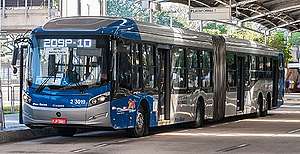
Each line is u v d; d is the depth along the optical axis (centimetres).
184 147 1817
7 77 4212
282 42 7225
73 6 3344
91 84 1988
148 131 2208
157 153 1667
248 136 2186
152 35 2241
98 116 1981
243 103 3127
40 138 2128
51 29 2041
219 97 2831
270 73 3534
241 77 3112
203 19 3697
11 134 2031
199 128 2583
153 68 2236
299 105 4803
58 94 1998
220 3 3872
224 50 2895
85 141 2011
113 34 2008
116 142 1970
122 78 2036
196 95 2588
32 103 2023
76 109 1981
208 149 1767
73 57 2011
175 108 2391
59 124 1995
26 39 2058
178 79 2422
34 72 2034
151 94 2211
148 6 3569
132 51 2100
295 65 8081
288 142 1972
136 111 2114
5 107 3453
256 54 3312
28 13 4053
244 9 4378
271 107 3547
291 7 4500
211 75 2750
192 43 2566
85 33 2012
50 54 2027
